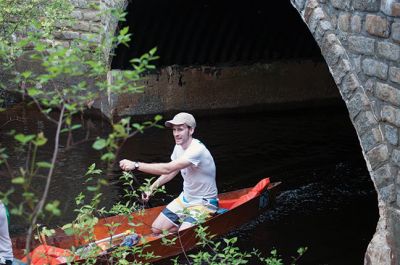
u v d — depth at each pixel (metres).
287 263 9.01
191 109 16.64
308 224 10.15
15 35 12.57
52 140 13.98
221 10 15.56
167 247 8.77
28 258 4.41
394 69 6.84
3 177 11.68
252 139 14.68
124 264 6.79
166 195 11.45
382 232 7.34
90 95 4.73
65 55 4.84
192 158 8.89
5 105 16.06
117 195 11.32
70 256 6.77
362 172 12.49
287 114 16.91
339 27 7.58
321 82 17.91
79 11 14.55
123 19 5.41
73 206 10.73
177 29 15.64
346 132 15.24
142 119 15.98
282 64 17.50
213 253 9.05
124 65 15.40
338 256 9.19
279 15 16.33
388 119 7.06
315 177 12.26
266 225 10.08
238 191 10.52
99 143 4.39
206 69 16.67
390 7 6.76
